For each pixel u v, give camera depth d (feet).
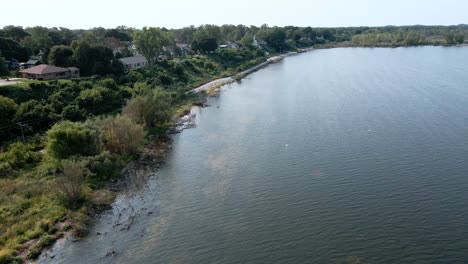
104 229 182.70
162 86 473.26
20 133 287.69
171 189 221.87
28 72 410.93
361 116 340.18
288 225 181.27
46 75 405.18
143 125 314.35
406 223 177.88
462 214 182.70
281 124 332.60
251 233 176.55
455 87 436.35
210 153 274.98
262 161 255.29
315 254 159.84
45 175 229.45
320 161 249.34
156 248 167.84
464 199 195.21
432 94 406.62
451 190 204.23
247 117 362.33
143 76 492.13
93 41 617.21
